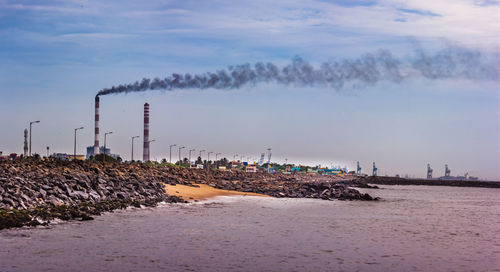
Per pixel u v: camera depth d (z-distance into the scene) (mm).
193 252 40469
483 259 41062
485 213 93750
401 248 45781
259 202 97000
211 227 55406
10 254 36719
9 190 55062
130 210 67625
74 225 50906
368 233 55938
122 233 47938
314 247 44812
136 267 34562
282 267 36031
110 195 73438
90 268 33750
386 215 80625
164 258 37781
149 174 109375
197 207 78938
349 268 36375
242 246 44094
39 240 42000
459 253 43812
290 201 105375
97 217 58438
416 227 63812
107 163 114188
